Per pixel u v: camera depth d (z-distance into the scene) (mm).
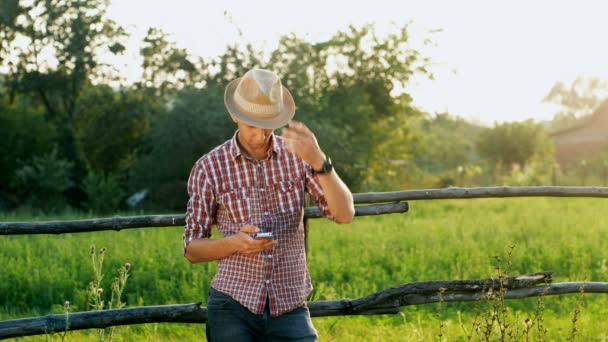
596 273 9141
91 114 34688
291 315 3467
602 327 6492
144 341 6008
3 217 18328
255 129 3363
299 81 29109
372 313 4785
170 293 8133
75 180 29547
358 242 11648
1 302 8141
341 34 34469
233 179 3461
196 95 27281
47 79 33250
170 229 13141
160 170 26938
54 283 8375
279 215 3469
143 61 33594
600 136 58969
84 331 6141
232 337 3375
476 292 4922
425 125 60656
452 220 15156
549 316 7098
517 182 34938
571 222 13984
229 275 3453
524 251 10438
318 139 27281
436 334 5492
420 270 9203
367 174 30641
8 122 29453
